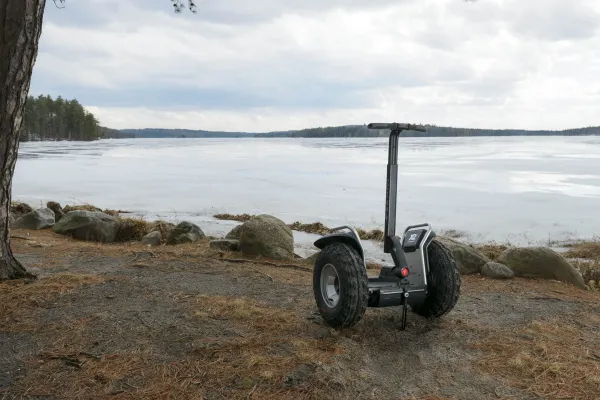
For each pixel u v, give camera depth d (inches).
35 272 254.5
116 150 3363.7
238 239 382.6
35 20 215.2
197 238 423.2
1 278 228.8
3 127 220.1
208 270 273.7
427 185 1043.9
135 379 136.9
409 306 206.5
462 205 761.0
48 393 128.9
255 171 1494.8
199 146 5019.7
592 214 673.0
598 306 223.0
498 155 2450.8
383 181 1161.4
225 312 192.4
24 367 143.2
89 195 906.7
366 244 481.4
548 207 738.2
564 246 478.3
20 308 192.1
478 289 258.5
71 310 192.1
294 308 203.5
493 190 951.6
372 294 171.9
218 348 156.5
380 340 170.2
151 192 956.0
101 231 434.3
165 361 147.9
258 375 138.5
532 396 132.4
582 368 148.0
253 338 165.9
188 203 806.5
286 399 127.3
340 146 4623.5
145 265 279.0
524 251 296.8
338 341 164.1
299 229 573.0
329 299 177.9
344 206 765.9
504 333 179.8
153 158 2306.8
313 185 1078.4
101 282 232.7
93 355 150.4
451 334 177.2
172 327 174.6
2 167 224.8
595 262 358.3
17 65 214.2
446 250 185.6
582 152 2810.0
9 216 233.6
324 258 177.2
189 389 131.6
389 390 134.2
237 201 828.6
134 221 462.6
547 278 287.1
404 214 678.5
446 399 129.9
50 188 1013.8
